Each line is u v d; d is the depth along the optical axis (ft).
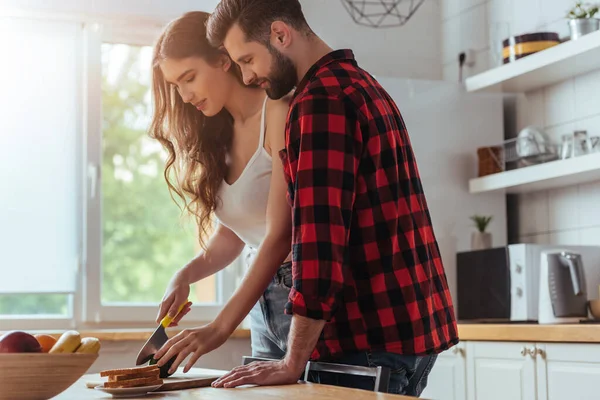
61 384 4.09
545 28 11.68
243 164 6.26
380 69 13.07
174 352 5.05
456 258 11.86
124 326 12.08
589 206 10.94
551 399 8.75
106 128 13.33
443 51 13.43
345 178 4.63
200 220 6.69
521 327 9.13
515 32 12.30
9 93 11.69
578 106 11.17
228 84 6.14
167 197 13.96
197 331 5.17
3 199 11.55
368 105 4.83
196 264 6.82
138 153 13.65
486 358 9.68
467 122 12.26
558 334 8.66
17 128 11.69
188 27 6.12
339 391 4.12
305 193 4.60
